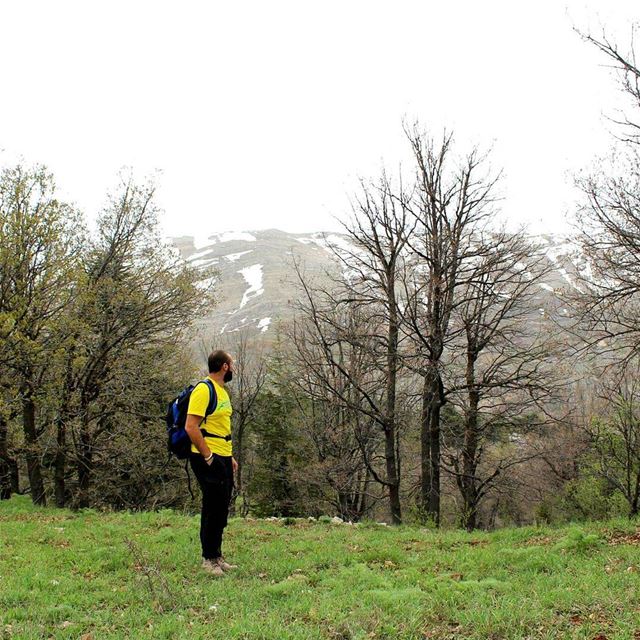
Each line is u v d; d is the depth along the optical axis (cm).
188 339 2255
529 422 1934
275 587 622
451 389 1775
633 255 1369
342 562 763
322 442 2617
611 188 1401
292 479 2816
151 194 2205
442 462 2030
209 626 509
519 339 1803
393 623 509
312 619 531
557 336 1691
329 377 2152
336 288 1905
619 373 1580
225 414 698
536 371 1736
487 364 1889
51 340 1803
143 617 542
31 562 743
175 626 509
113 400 2044
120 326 2022
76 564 741
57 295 1823
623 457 2520
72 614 554
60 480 2081
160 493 2584
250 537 937
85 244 2017
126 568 716
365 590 619
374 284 1791
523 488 2450
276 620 517
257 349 3934
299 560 761
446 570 746
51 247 1836
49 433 1959
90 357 1970
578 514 3031
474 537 1017
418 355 1703
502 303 1786
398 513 1809
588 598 555
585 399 2680
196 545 812
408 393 1934
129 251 2167
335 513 2923
